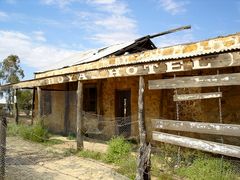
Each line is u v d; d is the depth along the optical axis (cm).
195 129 715
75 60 1741
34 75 1856
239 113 855
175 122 759
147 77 1146
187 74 986
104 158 910
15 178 692
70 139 1377
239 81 636
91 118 1386
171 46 980
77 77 1086
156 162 779
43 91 1769
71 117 1556
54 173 762
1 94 2578
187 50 922
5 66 3378
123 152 893
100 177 730
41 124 1366
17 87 1612
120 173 758
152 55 1055
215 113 915
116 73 897
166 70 745
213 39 847
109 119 1312
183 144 727
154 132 809
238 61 608
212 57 652
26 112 2803
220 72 879
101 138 1328
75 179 711
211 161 721
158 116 1093
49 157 959
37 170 789
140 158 593
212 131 682
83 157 962
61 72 1564
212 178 644
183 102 1023
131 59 1145
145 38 1390
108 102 1334
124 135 1223
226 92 888
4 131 645
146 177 586
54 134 1605
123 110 1277
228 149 636
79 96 1083
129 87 1234
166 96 1083
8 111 2544
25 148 1105
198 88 967
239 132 636
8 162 863
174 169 734
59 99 1666
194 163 740
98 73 977
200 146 689
